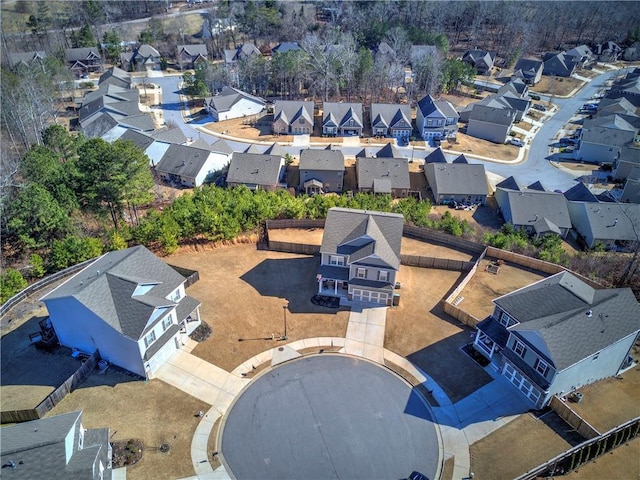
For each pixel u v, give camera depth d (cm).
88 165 5628
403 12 16212
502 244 5562
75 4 17500
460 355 4197
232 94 10838
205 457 3322
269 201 6209
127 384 3862
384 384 3916
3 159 7419
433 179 7512
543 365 3603
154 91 12256
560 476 3178
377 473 3250
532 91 12475
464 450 3388
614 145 8600
